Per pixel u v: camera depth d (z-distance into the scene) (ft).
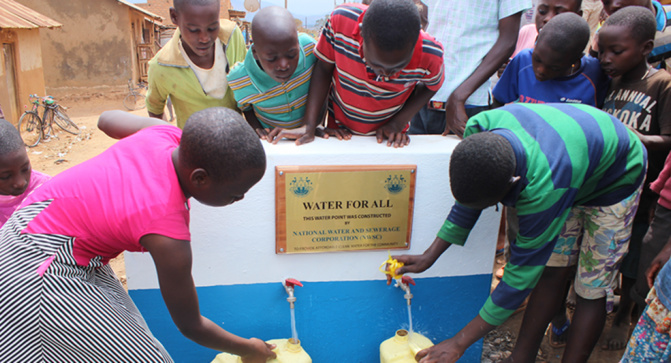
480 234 7.11
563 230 6.41
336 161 6.29
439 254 6.59
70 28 43.27
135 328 4.99
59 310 4.52
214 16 6.89
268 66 6.28
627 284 7.88
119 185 4.58
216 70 7.73
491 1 7.70
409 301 6.93
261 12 6.20
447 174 6.63
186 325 5.09
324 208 6.44
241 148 4.27
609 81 7.53
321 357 7.40
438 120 8.81
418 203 6.74
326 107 8.11
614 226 6.08
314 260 6.75
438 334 7.65
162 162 4.68
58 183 4.76
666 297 4.85
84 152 26.84
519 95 7.73
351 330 7.30
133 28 49.80
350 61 6.37
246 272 6.68
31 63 32.86
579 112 5.69
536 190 5.03
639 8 6.73
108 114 6.05
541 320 6.87
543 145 5.22
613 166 5.77
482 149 4.78
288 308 7.01
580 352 6.55
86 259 4.71
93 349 4.71
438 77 6.57
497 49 7.52
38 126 28.43
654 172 7.59
